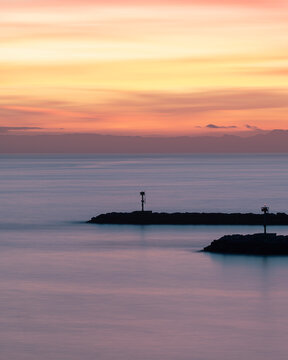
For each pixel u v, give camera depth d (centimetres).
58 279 10981
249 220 18738
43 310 8950
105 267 12056
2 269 11875
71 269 11850
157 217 19125
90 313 8800
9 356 7138
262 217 18800
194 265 12244
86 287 10369
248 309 9031
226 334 7894
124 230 17488
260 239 13800
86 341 7612
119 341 7619
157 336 7800
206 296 9794
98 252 13750
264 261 12625
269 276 11231
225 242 13750
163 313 8806
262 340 7656
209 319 8525
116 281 10819
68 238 15938
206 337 7769
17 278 11062
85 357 7106
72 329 8075
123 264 12344
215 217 19000
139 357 7100
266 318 8575
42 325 8238
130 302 9394
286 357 7100
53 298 9644
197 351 7281
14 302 9400
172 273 11488
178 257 13112
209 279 11006
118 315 8700
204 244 14788
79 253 13625
